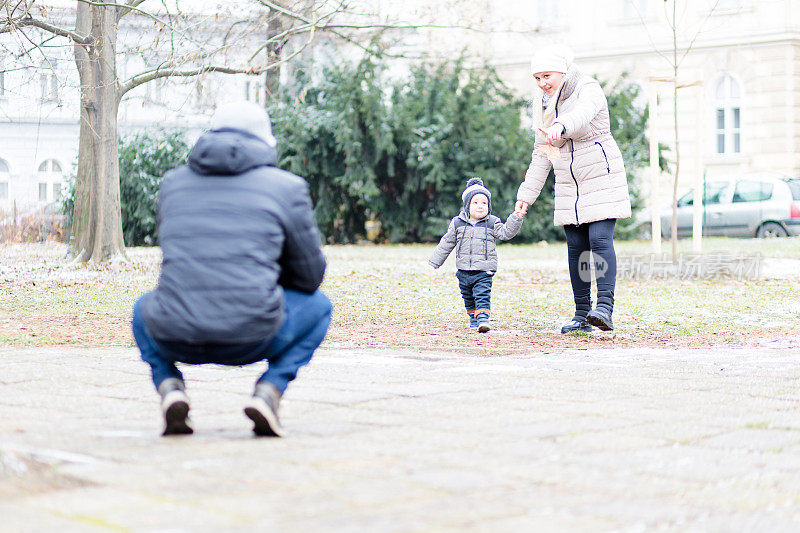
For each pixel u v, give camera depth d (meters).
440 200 42.84
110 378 8.35
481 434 6.13
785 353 10.74
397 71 49.16
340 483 4.83
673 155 48.84
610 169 12.44
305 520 4.18
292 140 41.75
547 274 22.75
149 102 25.27
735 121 48.53
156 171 40.91
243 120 6.07
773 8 47.38
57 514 4.17
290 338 5.97
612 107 42.62
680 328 13.27
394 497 4.59
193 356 5.81
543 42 50.50
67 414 6.72
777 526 4.32
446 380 8.47
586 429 6.33
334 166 42.50
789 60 47.28
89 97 23.52
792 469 5.35
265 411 5.82
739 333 12.77
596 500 4.63
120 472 4.93
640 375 8.86
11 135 54.50
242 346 5.71
